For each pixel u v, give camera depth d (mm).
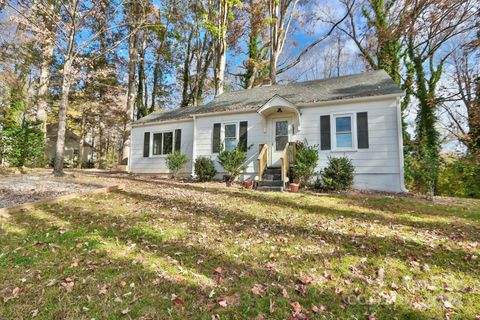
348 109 10266
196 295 2826
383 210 6617
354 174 9953
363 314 2564
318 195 8539
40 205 6184
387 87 10242
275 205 7035
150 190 8789
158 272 3281
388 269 3480
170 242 4270
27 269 3248
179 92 28578
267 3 19266
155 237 4445
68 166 25188
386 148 9602
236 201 7461
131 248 3963
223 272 3357
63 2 10320
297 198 7953
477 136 12539
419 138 14875
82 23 11375
